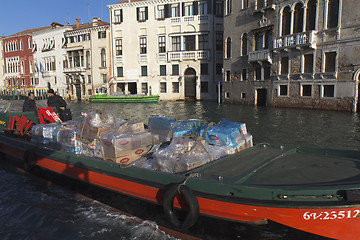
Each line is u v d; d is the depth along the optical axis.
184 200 3.91
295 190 3.27
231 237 4.11
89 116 5.88
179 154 4.30
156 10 33.88
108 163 4.81
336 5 17.39
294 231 4.00
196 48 32.84
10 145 7.49
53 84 44.22
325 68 18.27
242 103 25.62
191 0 32.56
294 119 14.50
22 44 48.28
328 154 4.77
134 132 5.22
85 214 4.88
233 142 4.95
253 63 23.89
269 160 4.46
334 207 3.15
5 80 52.72
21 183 6.33
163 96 34.88
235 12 25.75
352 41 16.52
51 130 6.33
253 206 3.41
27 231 4.44
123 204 4.95
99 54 37.50
